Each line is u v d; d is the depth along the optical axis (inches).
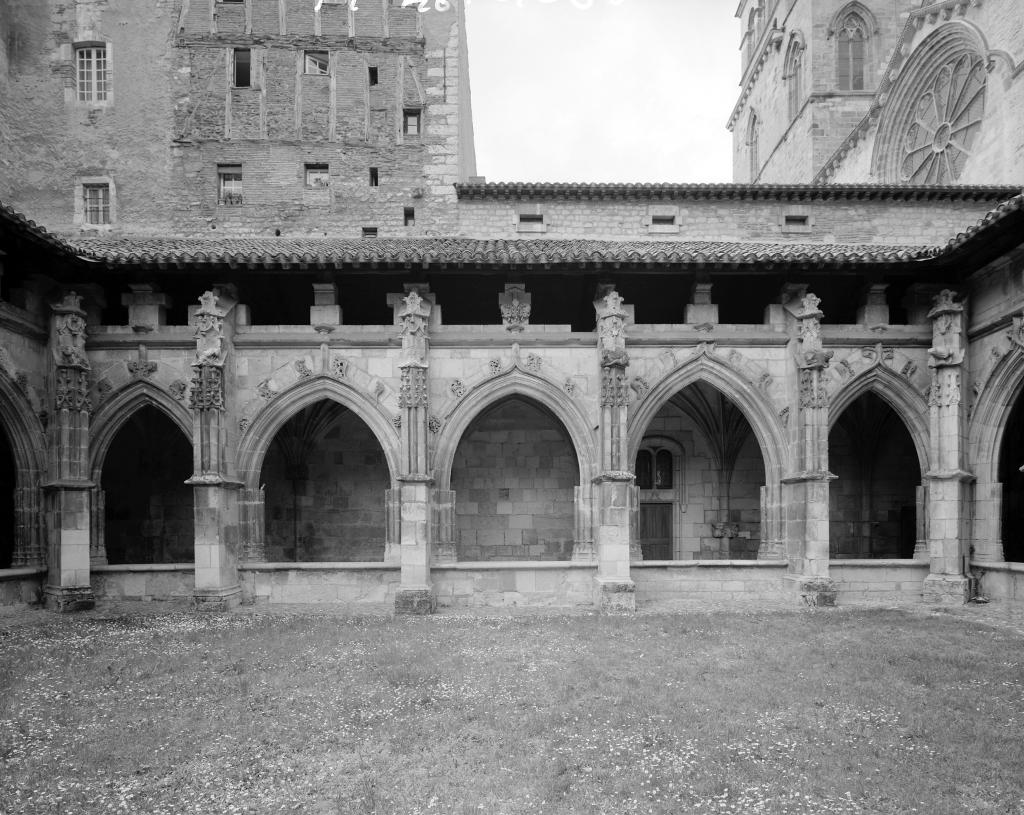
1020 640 493.4
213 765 284.4
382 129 917.2
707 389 833.5
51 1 898.7
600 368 650.8
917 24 1081.4
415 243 776.9
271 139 903.1
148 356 665.0
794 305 676.7
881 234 889.5
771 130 1551.4
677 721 331.3
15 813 243.9
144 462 845.2
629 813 244.8
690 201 889.5
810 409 643.5
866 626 542.3
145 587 655.8
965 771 277.0
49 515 633.0
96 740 309.1
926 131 1084.5
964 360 674.2
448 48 929.5
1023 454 762.2
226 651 461.1
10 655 450.9
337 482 844.0
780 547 674.2
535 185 878.4
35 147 887.7
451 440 663.8
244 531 661.3
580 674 406.0
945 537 663.1
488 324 800.3
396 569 656.4
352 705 354.6
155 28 904.9
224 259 614.9
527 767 280.8
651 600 660.1
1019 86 872.9
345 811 246.2
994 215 530.9
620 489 625.3
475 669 416.5
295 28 916.0
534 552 824.3
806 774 273.6
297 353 671.8
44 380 646.5
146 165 893.8
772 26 1540.4
